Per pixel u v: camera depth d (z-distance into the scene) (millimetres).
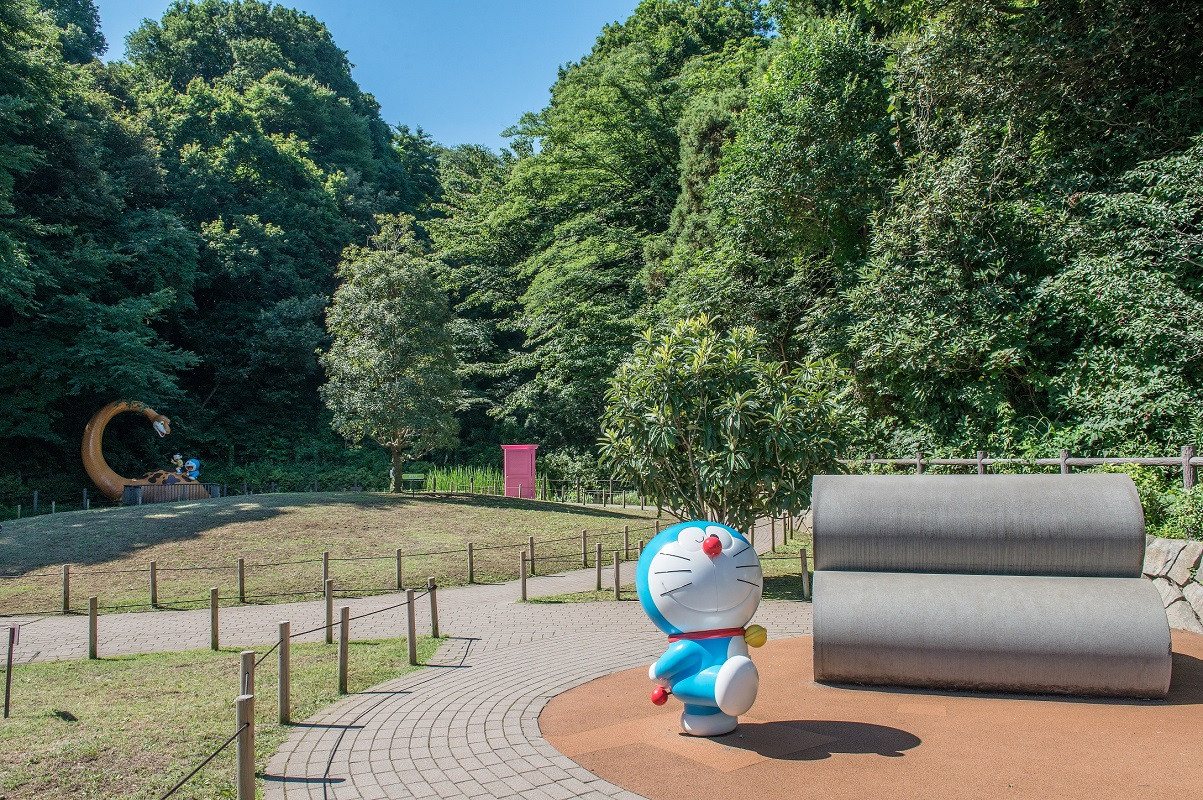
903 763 5207
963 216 16641
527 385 41188
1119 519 6938
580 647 9789
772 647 9062
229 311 43188
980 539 7219
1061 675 6527
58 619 12977
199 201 42281
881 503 7605
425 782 5297
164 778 5430
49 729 6602
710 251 26953
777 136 21688
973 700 6648
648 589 5934
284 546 18547
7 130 29156
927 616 6887
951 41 17266
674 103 37406
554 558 18188
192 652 10273
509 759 5668
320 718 6930
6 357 32531
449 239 47344
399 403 26625
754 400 12445
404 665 9117
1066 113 16703
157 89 47938
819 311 21750
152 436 39031
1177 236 13953
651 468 13156
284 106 52031
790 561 16453
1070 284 15094
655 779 5129
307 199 48188
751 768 5223
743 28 42812
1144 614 6473
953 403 17844
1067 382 15594
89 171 34750
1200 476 10297
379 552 18594
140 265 35594
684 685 5766
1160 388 13758
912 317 17047
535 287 38875
